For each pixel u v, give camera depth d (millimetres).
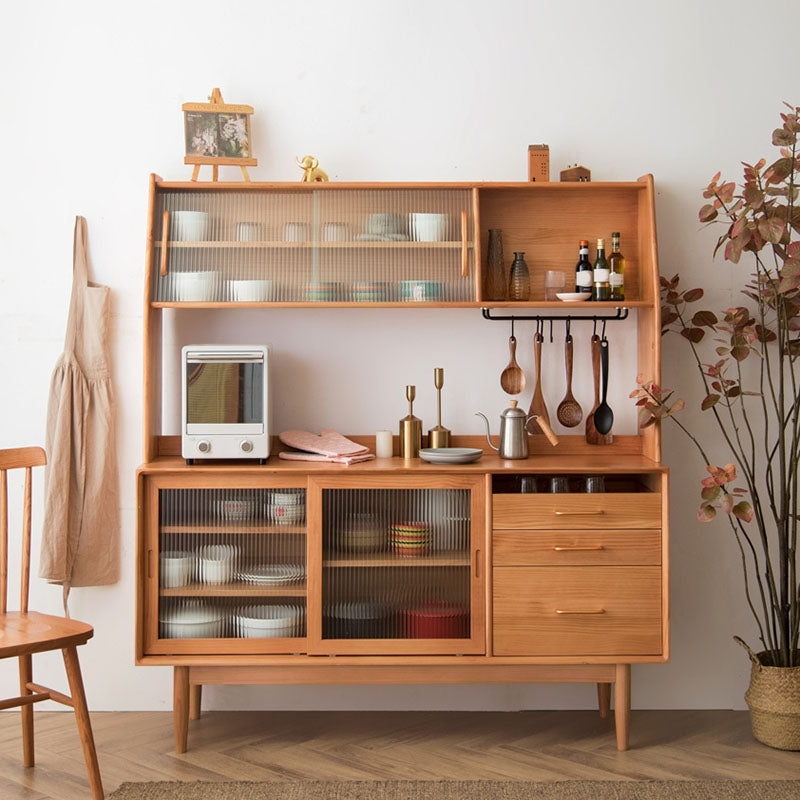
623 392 3477
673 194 3461
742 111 3459
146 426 3191
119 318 3455
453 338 3484
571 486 3188
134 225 3453
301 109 3445
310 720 3379
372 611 3053
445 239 3252
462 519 3057
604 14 3451
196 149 3293
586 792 2768
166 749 3104
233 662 3029
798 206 3213
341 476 3047
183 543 3061
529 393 3482
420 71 3445
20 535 3492
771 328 3471
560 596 3035
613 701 3506
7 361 3449
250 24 3443
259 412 3156
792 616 3172
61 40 3432
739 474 3492
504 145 3447
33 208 3439
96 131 3441
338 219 3260
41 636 2582
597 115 3453
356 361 3484
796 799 2721
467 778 2869
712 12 3451
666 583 3027
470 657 3041
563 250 3412
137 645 3027
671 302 3328
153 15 3441
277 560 3059
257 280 3229
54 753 3068
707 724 3346
